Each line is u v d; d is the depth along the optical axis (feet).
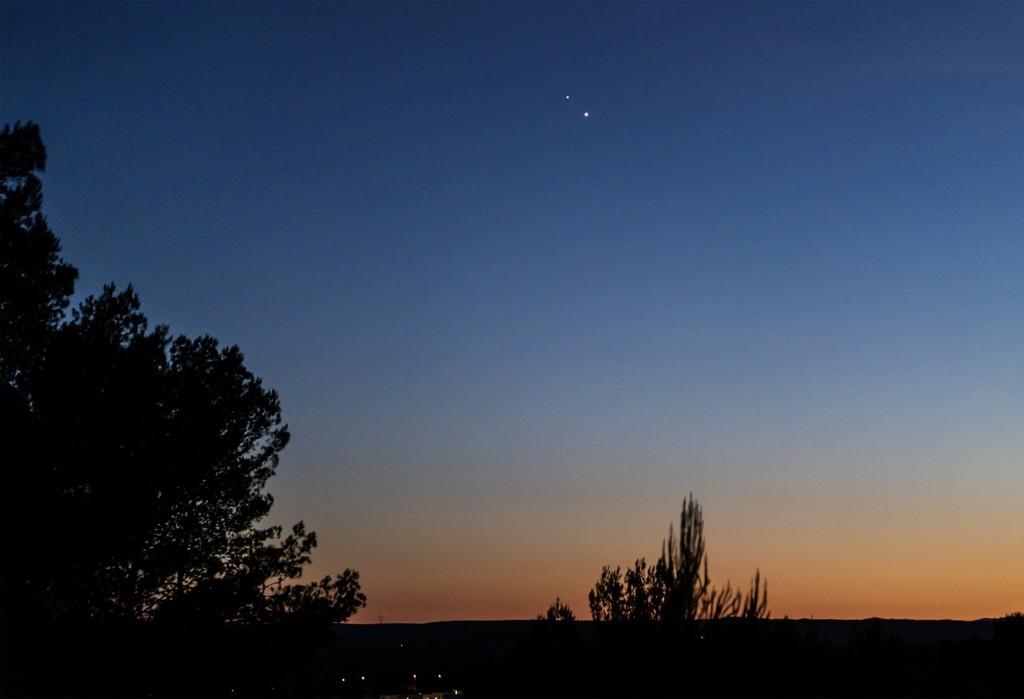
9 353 65.16
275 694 78.33
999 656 71.77
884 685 60.03
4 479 60.34
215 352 84.02
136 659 69.15
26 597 63.16
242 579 78.54
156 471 69.77
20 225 65.82
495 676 84.28
